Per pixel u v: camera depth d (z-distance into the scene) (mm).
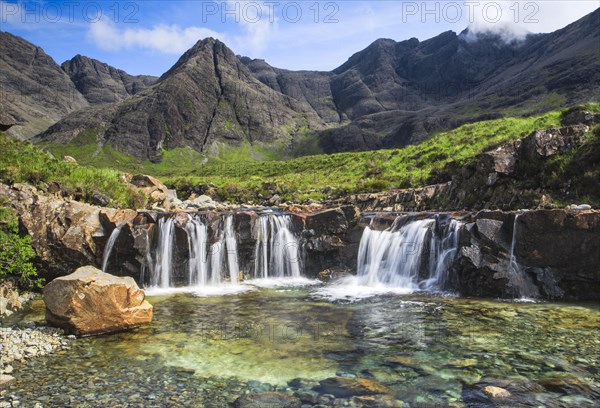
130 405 7645
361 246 21484
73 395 8047
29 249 16828
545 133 22906
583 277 15281
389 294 17344
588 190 19531
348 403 7668
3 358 9820
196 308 15141
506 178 24000
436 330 11859
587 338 10828
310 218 22547
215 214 21609
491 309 14156
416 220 20453
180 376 8953
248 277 21812
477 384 8328
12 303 14789
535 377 8555
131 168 171125
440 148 44125
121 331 12211
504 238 16734
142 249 19734
